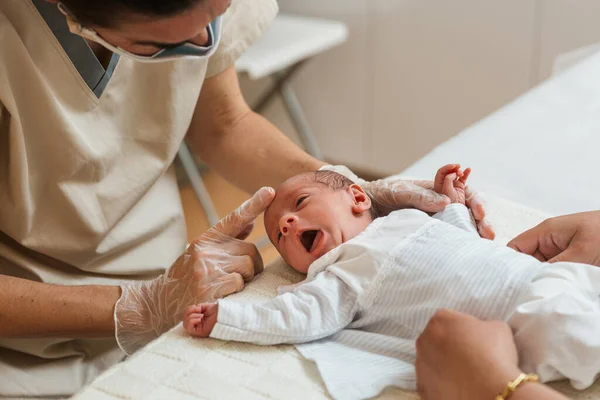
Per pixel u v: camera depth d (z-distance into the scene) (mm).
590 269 875
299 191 1085
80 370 1118
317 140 2830
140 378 856
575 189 1284
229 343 913
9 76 985
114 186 1122
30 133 1023
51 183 1059
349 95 2674
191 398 821
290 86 2773
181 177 2678
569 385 821
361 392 818
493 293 880
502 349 741
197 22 767
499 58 2322
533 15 2211
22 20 988
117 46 828
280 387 833
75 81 1050
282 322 905
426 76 2484
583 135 1454
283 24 2330
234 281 1010
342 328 942
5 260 1105
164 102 1144
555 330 788
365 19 2520
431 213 1090
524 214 1162
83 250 1114
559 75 1725
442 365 748
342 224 1041
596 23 2123
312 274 1002
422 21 2412
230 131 1305
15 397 1047
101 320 1014
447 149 1442
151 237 1219
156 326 1019
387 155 2699
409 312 916
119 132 1123
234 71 1308
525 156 1396
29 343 1080
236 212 1053
